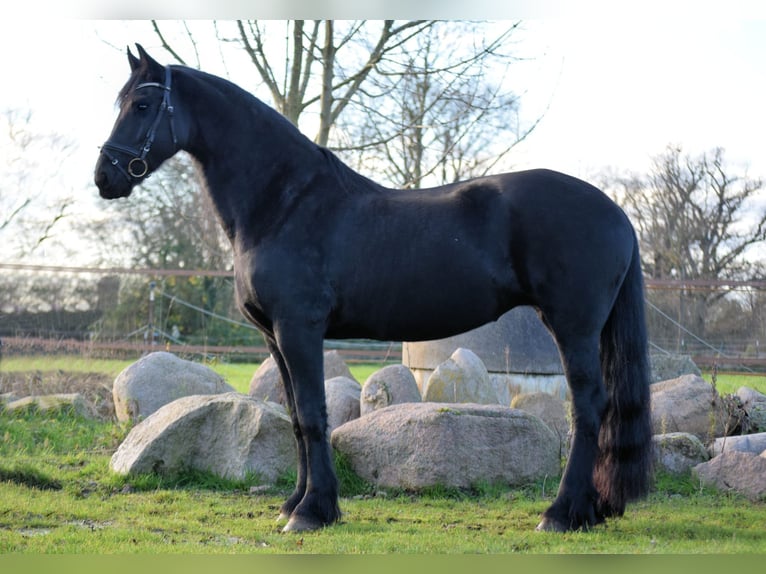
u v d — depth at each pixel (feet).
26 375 33.40
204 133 15.65
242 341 63.87
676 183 79.36
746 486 17.16
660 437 18.80
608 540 13.44
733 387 32.27
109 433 23.93
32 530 14.64
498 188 14.66
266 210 15.14
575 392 14.21
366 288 14.65
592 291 14.08
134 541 13.64
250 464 18.29
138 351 44.01
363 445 18.15
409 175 44.78
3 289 61.67
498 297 14.61
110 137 15.43
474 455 17.53
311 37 34.78
